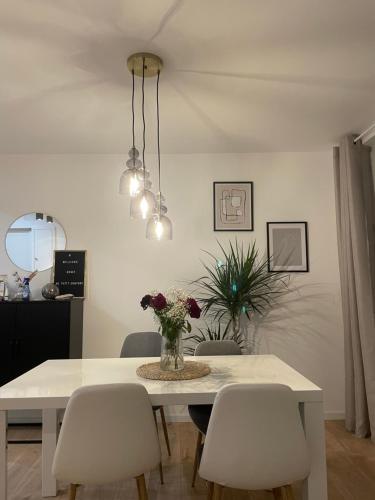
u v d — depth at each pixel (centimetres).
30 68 229
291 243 372
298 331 364
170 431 328
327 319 364
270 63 227
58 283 369
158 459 172
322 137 343
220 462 159
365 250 318
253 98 269
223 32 198
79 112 288
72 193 379
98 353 365
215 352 278
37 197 379
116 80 243
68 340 327
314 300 366
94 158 381
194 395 181
